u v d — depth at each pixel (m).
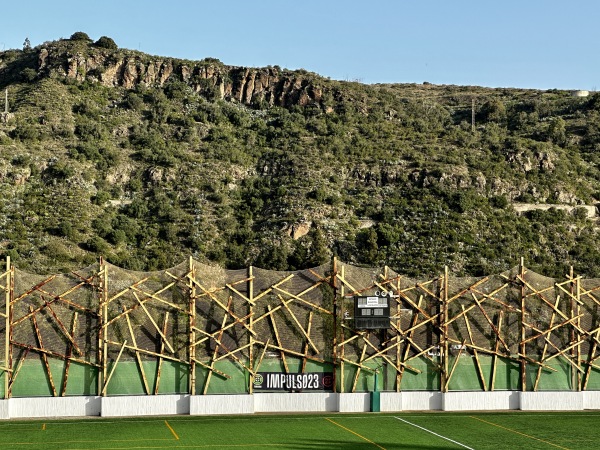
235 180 120.62
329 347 49.47
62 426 44.28
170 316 47.84
